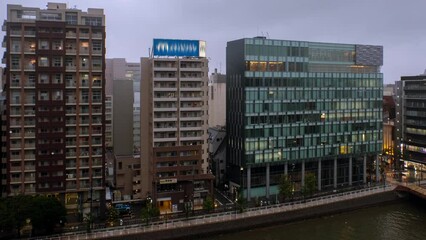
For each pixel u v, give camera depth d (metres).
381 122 167.50
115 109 149.25
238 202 125.38
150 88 136.38
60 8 124.81
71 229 109.88
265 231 118.88
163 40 135.25
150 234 107.44
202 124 138.75
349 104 160.25
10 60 117.44
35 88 119.19
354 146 161.50
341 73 158.25
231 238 113.31
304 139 151.75
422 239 111.62
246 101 141.62
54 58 120.31
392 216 131.62
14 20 118.31
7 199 105.25
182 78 136.00
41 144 120.00
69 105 122.31
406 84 189.25
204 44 140.25
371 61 166.38
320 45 156.12
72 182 123.44
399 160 192.88
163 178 132.00
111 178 147.00
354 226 122.38
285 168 150.00
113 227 108.94
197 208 131.88
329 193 145.62
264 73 144.25
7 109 117.38
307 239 112.19
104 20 126.94
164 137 135.12
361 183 161.75
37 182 120.12
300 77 150.50
